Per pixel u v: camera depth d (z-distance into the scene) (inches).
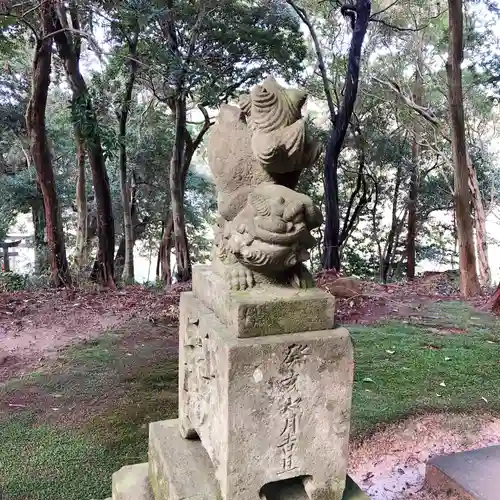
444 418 134.6
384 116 487.8
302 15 361.4
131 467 94.4
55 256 288.7
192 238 554.3
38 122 271.4
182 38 319.0
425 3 426.0
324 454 69.4
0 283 289.3
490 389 152.2
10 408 136.5
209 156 76.0
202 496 68.7
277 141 65.1
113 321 226.8
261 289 68.9
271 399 65.0
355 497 74.0
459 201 298.7
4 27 244.5
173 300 262.1
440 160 482.0
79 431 124.4
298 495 71.1
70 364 171.3
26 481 102.3
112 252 313.1
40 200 403.9
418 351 185.9
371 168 506.9
